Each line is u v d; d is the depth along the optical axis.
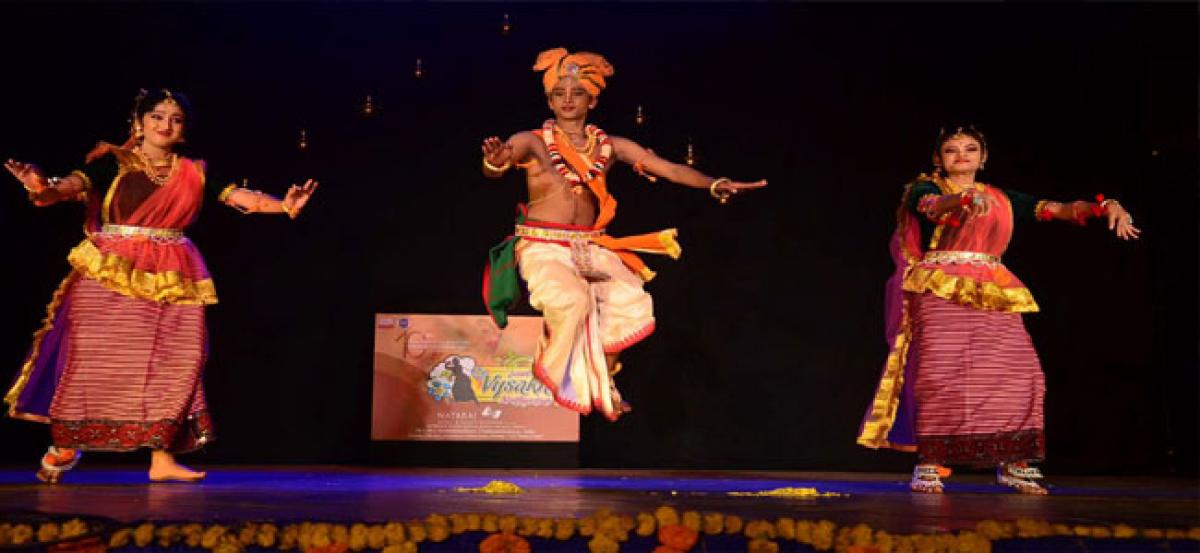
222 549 2.52
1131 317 6.49
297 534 2.59
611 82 6.53
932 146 6.55
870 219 6.51
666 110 6.53
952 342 4.61
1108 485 5.32
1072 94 6.58
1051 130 6.57
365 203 6.35
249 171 6.29
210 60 6.33
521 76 6.50
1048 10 6.59
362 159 6.37
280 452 6.21
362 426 6.23
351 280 6.31
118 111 6.25
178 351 4.46
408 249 6.34
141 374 4.38
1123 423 6.44
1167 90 6.50
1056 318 6.50
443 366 6.19
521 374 6.22
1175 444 6.42
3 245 6.12
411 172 6.39
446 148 6.42
